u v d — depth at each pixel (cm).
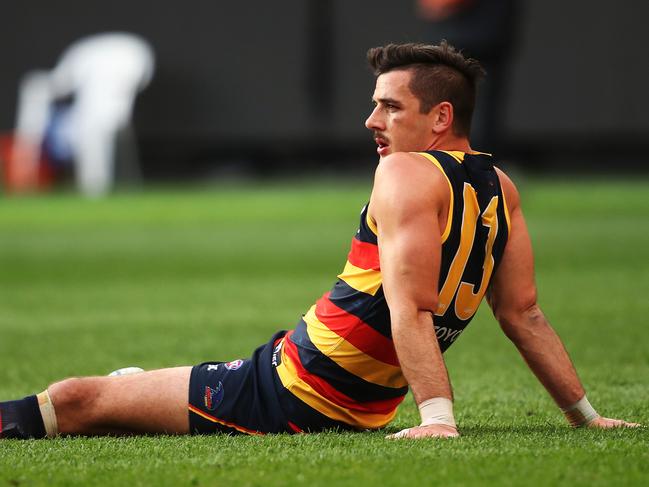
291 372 1402
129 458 1231
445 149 1388
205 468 1157
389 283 1306
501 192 1399
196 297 3597
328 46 9081
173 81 9200
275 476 1111
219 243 5397
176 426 1416
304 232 5841
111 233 6041
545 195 7588
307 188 8850
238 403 1410
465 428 1471
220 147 9675
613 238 5206
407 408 1769
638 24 8788
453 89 1379
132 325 2975
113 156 9162
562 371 1456
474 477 1088
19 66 9219
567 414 1484
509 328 1462
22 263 4722
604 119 8881
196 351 2527
